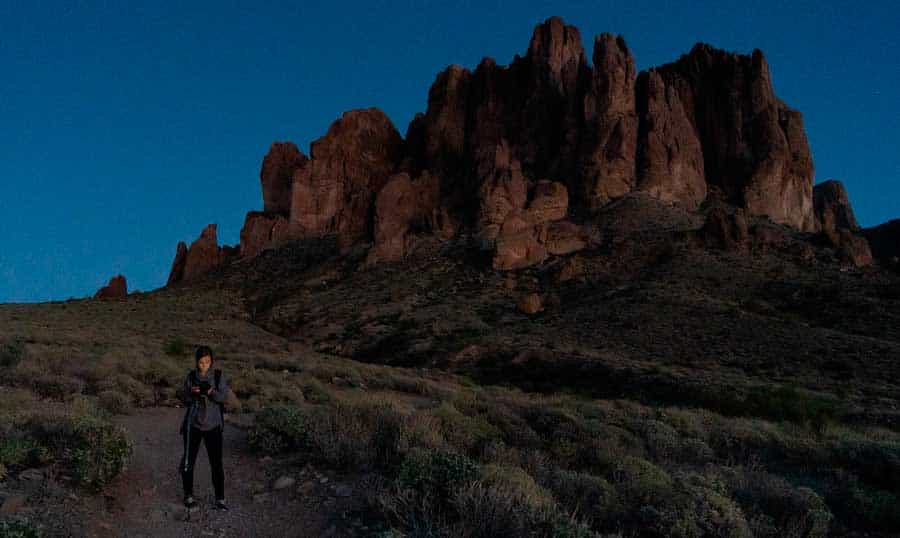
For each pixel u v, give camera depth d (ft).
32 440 22.93
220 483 20.80
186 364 65.26
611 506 21.16
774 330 142.61
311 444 27.76
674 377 98.73
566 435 36.32
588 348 138.92
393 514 19.69
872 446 36.86
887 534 24.67
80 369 49.44
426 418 31.07
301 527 19.31
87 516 18.21
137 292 309.83
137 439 29.76
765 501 24.75
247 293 278.26
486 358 139.74
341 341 184.85
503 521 17.93
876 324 150.20
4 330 102.17
